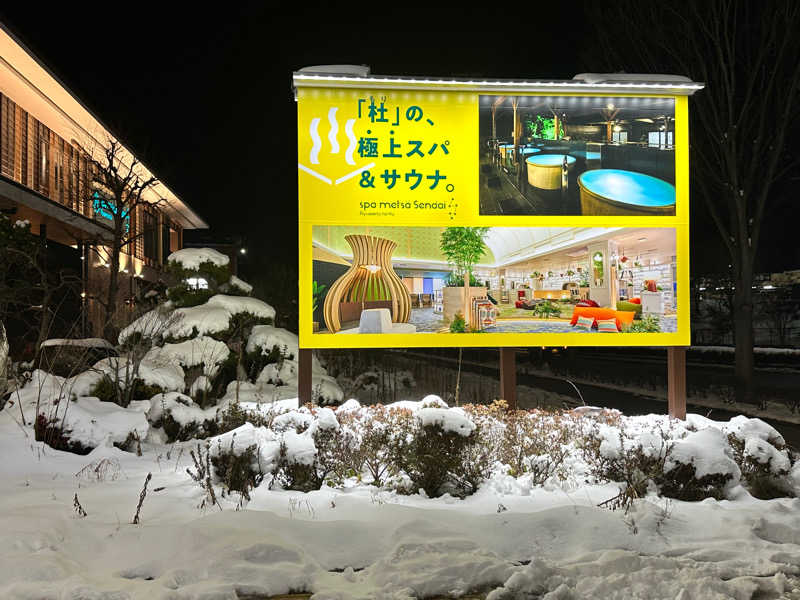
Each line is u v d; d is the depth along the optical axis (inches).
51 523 215.9
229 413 363.6
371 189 382.3
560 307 392.8
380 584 185.0
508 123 390.9
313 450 282.5
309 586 186.2
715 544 216.2
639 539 217.8
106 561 199.0
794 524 233.6
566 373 988.6
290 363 574.9
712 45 748.0
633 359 1232.2
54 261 844.0
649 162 398.3
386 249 382.6
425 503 262.7
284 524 221.8
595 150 395.2
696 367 1030.4
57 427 345.7
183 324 544.7
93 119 882.8
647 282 396.5
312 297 376.5
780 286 1306.6
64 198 938.1
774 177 769.6
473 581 189.2
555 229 394.0
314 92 379.9
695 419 366.3
